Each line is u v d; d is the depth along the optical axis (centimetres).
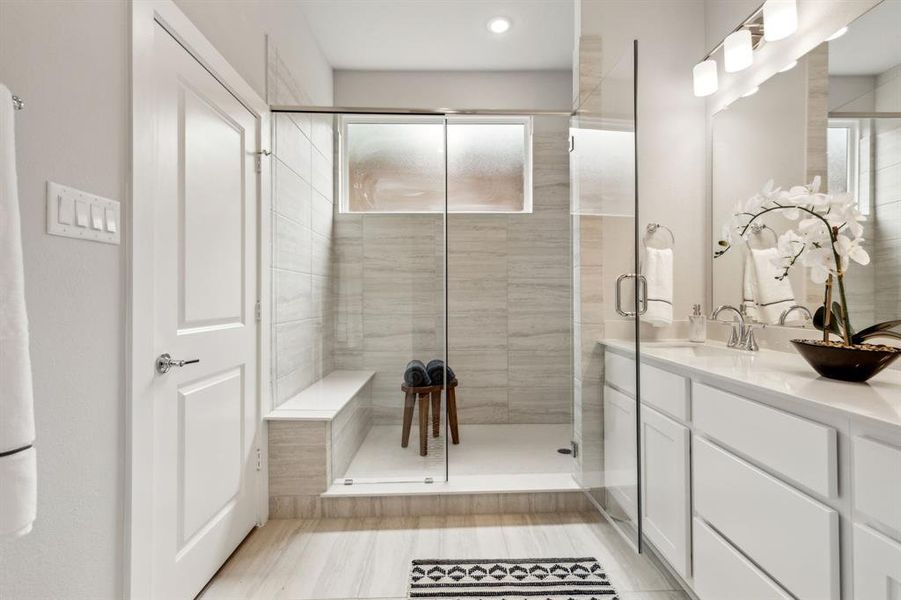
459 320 355
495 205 359
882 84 144
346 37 309
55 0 96
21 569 89
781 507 106
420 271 255
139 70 122
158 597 133
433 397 243
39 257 93
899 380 122
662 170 243
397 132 259
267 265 216
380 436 245
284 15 247
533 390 357
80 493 104
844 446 91
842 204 126
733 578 123
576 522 214
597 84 222
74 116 101
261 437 210
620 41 242
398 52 329
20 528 69
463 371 355
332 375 251
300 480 218
